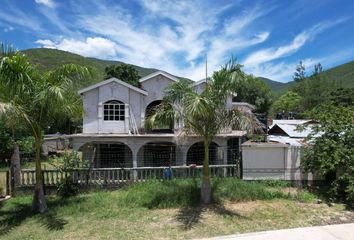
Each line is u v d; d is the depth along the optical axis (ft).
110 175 46.75
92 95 60.75
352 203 37.06
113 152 65.26
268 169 46.88
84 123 60.29
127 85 60.80
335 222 30.19
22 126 35.37
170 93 35.22
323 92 161.58
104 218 32.17
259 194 38.42
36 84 34.14
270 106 154.61
